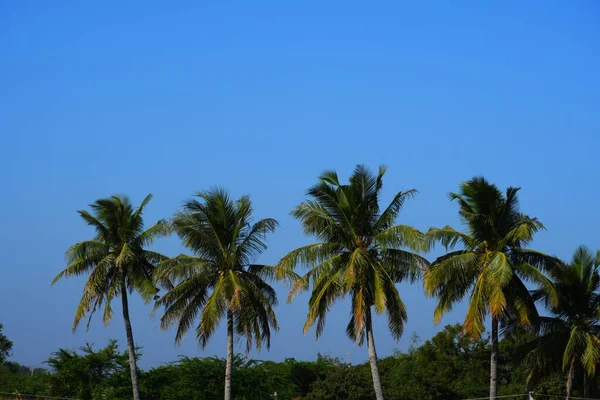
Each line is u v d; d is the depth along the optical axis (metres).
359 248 40.41
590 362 39.47
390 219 41.25
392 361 75.94
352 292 41.03
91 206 48.22
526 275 39.25
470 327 38.56
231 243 44.84
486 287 38.75
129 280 48.72
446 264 39.69
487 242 40.84
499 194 40.59
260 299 44.28
